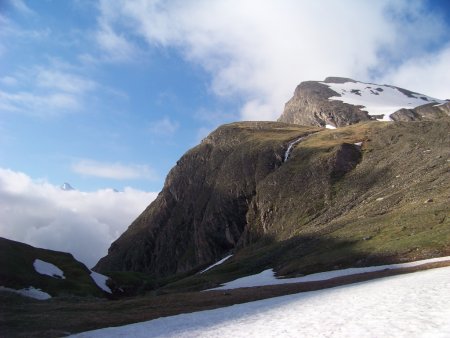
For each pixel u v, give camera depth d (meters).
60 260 87.75
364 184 138.12
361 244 79.81
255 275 93.44
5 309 45.38
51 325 36.38
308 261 83.62
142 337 28.58
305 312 29.39
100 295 78.50
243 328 26.59
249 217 180.88
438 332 17.06
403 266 56.59
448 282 31.59
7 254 75.88
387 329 19.00
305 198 152.12
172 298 54.62
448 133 141.00
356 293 35.38
